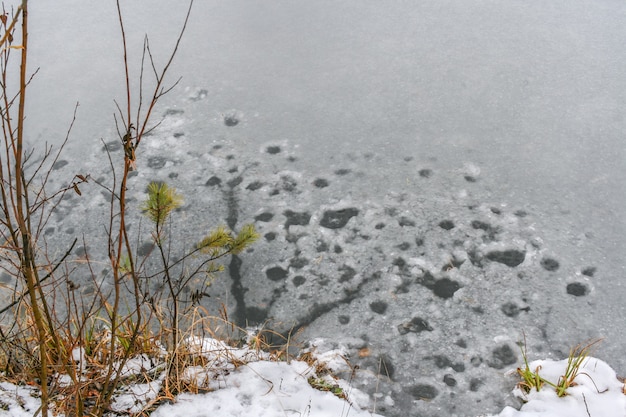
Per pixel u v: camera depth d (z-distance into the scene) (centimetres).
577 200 321
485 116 378
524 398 231
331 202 330
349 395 234
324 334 265
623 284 278
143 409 215
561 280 282
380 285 285
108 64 440
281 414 216
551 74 406
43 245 312
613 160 343
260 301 283
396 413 230
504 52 429
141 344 240
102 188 346
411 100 395
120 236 178
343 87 410
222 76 426
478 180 337
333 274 292
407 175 344
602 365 238
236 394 225
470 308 272
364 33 461
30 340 235
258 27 475
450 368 247
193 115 395
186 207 332
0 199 336
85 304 279
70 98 411
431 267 292
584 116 372
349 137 371
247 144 371
